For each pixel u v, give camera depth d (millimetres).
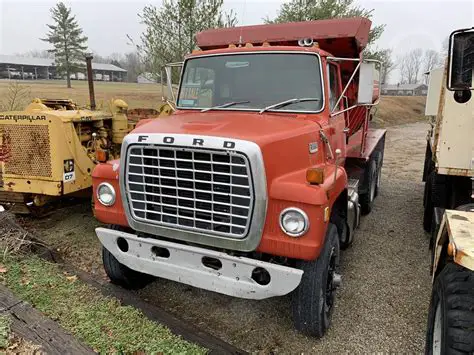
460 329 2307
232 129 3014
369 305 3914
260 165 2756
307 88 3916
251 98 4055
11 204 5723
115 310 3428
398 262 4883
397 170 10984
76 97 22969
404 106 34875
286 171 3049
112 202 3432
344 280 4406
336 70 4395
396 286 4289
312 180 2854
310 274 3137
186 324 3354
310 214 2785
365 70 4004
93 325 3170
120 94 26750
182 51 10719
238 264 2943
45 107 5793
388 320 3672
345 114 4824
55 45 48875
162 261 3266
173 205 3037
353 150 6035
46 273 4008
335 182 3236
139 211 3197
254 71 4113
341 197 3807
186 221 3035
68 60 49125
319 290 3139
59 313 3322
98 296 3670
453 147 4195
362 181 6504
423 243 5496
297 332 3488
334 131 4070
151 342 3016
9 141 5211
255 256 3131
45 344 2805
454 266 2615
